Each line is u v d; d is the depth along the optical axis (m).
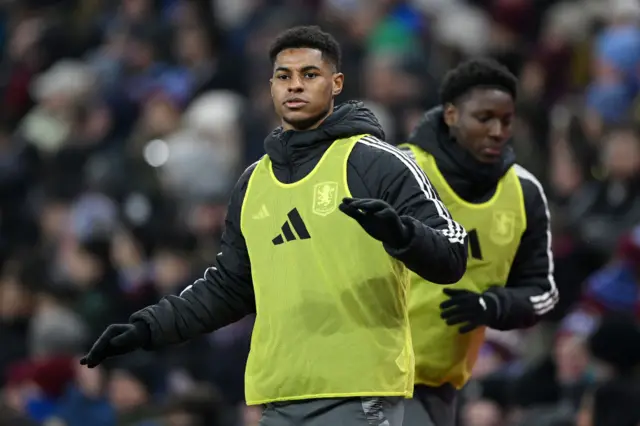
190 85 51.44
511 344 34.09
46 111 51.94
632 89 45.94
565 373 31.36
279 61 20.11
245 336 36.81
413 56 49.38
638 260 33.94
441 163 23.95
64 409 33.84
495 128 23.67
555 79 49.06
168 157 45.72
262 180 20.48
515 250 24.20
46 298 38.03
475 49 52.34
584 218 39.12
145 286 39.03
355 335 19.72
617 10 48.16
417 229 18.89
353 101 20.55
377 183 19.78
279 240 20.11
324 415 19.75
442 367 23.94
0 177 50.34
